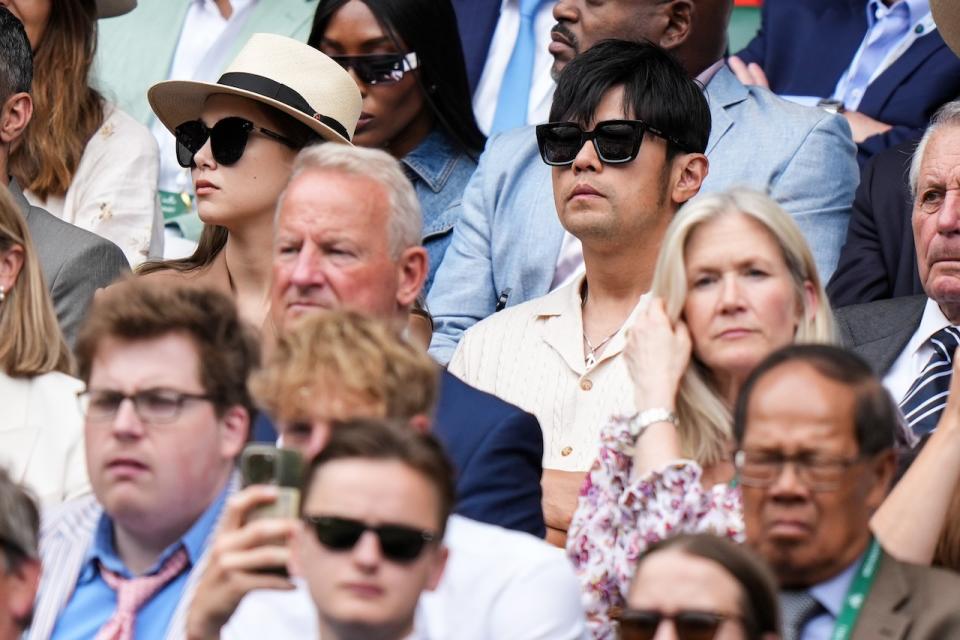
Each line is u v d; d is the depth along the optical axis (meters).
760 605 13.77
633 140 22.05
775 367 15.39
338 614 13.61
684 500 17.16
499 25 31.34
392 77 28.22
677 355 18.23
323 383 15.21
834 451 15.08
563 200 22.34
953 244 21.73
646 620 13.80
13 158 26.92
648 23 26.55
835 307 24.64
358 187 19.17
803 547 15.16
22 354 20.09
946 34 25.66
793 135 25.61
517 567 15.44
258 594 15.59
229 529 14.41
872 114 28.91
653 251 22.16
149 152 27.80
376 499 13.62
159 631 16.11
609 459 18.05
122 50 32.91
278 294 19.12
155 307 16.09
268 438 18.27
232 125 23.38
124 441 15.91
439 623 15.27
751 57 30.92
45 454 19.53
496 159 26.28
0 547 14.16
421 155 28.58
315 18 28.47
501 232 25.69
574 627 15.52
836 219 25.48
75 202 27.14
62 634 16.39
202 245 23.98
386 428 13.92
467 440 18.30
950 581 15.27
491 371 22.05
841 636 15.11
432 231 27.53
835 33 30.42
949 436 17.02
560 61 27.42
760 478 15.19
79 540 16.83
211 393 16.08
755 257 18.27
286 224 19.14
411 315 23.25
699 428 18.22
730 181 25.36
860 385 15.25
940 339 22.06
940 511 16.77
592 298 22.31
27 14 27.02
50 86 27.23
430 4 28.50
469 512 17.92
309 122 23.44
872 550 15.41
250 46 24.02
